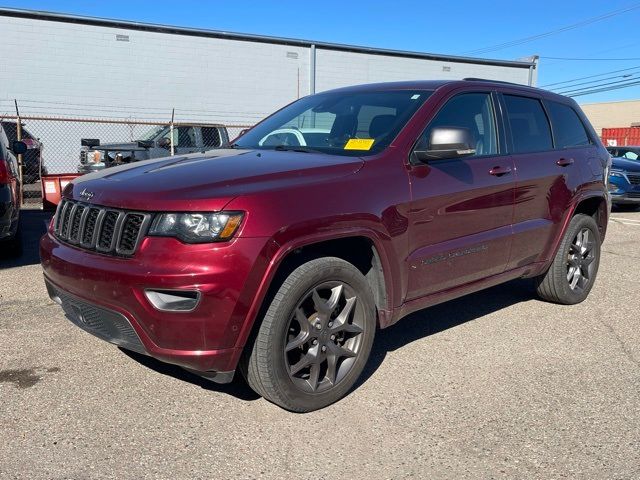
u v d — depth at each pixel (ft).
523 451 9.58
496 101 14.94
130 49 64.39
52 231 11.96
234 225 9.30
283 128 14.70
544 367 13.00
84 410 10.57
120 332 10.03
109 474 8.71
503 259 14.37
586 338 14.89
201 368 9.52
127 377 11.93
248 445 9.59
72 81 62.34
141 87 65.41
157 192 9.71
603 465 9.21
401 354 13.58
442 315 16.58
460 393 11.62
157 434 9.84
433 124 12.92
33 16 59.93
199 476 8.73
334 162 11.24
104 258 9.92
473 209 13.19
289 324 10.04
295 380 10.31
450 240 12.76
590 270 18.04
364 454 9.41
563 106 17.65
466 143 11.85
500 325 15.78
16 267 21.29
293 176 10.48
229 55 69.10
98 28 62.69
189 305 9.25
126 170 11.65
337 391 10.92
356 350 11.19
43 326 14.73
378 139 12.36
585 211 18.61
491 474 8.93
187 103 67.82
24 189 47.91
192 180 10.11
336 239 10.94
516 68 88.53
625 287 20.17
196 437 9.78
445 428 10.27
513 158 14.66
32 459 9.02
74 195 11.33
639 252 27.17
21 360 12.63
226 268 9.18
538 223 15.42
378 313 11.80
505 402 11.28
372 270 11.65
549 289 17.26
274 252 9.55
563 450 9.62
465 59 83.41
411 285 12.04
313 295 10.36
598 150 18.31
